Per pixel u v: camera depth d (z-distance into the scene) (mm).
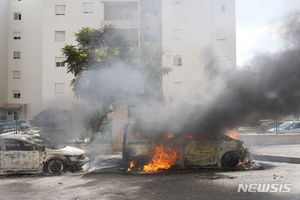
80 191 6797
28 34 33688
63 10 30719
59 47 30594
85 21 29953
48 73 30500
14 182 8078
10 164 9016
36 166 9078
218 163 9047
